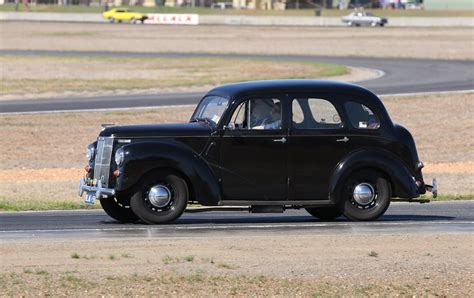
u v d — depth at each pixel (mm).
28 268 24953
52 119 84500
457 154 70625
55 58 155375
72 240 30188
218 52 173875
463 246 29266
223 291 22266
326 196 34219
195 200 33594
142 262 26031
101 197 33594
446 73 127250
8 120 83500
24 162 64125
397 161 34531
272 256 27188
